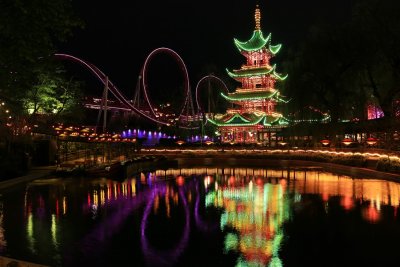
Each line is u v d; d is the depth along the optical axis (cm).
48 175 4050
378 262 1367
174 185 3559
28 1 1452
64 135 5406
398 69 4888
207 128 12525
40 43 1588
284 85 6562
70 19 1606
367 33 5003
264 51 10369
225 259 1398
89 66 9650
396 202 2497
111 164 4425
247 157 6850
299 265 1341
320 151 5988
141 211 2250
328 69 5666
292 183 3653
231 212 2231
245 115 9256
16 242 1571
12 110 2942
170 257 1415
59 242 1583
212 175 4669
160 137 11756
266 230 1806
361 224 1905
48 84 5272
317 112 6291
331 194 2872
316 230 1798
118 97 11031
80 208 2316
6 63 1538
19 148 4294
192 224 1925
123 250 1490
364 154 4662
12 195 2788
